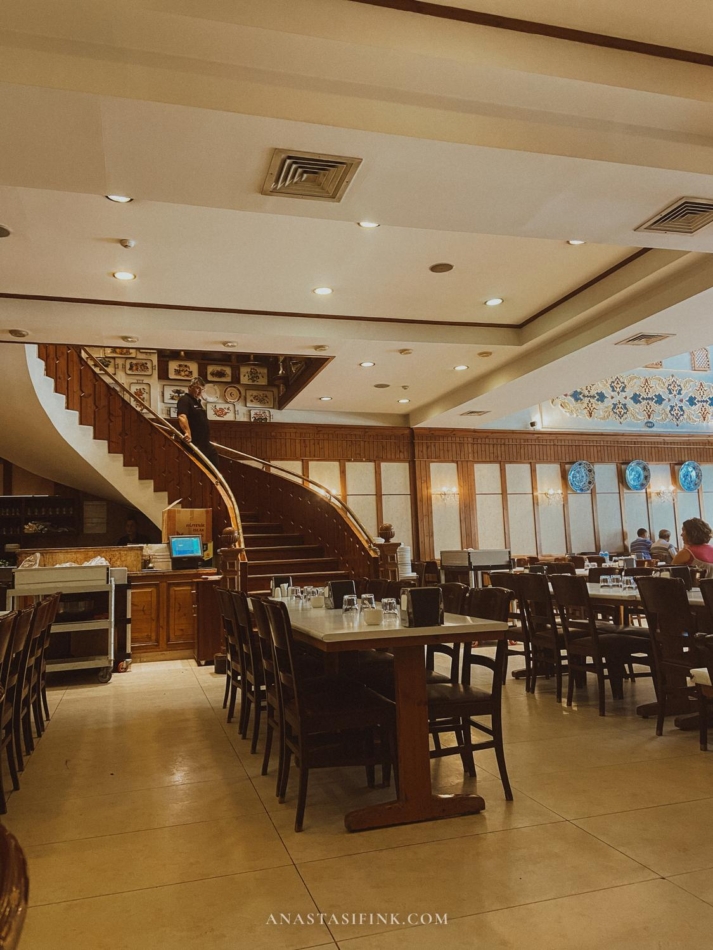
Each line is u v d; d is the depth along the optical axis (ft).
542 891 7.23
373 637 9.24
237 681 15.49
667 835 8.55
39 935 6.68
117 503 39.45
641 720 14.67
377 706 9.71
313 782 11.31
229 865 8.17
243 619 13.39
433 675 12.21
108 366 38.68
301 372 33.27
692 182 12.94
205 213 16.29
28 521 38.45
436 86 10.88
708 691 8.30
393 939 6.43
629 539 45.85
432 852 8.30
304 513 32.07
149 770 12.10
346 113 10.64
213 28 9.43
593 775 11.02
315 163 11.81
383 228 17.51
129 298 21.56
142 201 15.58
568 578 15.96
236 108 10.17
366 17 9.94
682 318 21.33
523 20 10.54
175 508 28.02
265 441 39.47
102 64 9.67
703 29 10.91
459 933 6.48
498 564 32.17
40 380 26.18
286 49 9.87
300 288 21.34
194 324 22.84
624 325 22.09
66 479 35.50
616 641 15.33
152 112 10.11
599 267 20.86
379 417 41.34
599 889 7.23
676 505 47.44
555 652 16.84
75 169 11.66
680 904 6.86
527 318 25.44
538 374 27.73
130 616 23.44
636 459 46.88
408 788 9.37
